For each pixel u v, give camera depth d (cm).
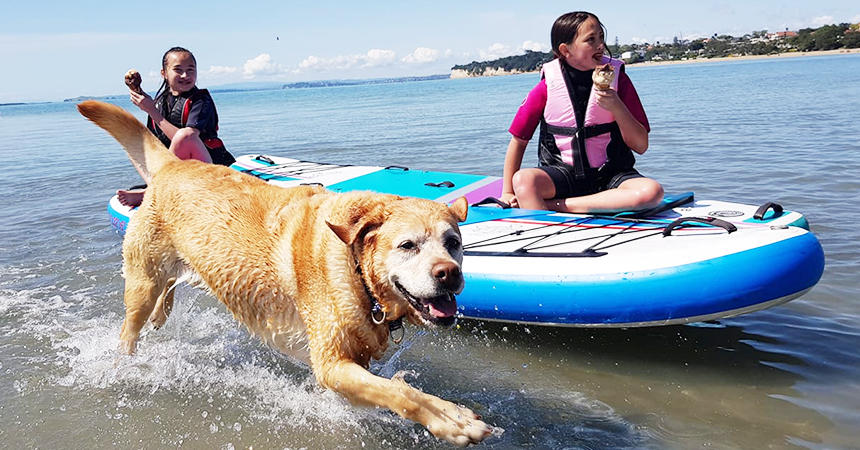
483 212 274
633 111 274
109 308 256
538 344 216
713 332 218
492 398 183
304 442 165
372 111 1410
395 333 175
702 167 462
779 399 173
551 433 164
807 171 423
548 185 271
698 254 196
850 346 199
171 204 194
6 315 249
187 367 210
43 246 344
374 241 159
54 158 759
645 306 194
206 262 185
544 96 276
